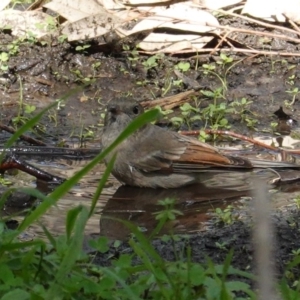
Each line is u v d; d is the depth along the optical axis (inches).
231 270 272.8
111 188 493.7
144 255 263.4
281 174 502.3
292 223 410.9
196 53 694.5
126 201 462.6
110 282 261.3
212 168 506.0
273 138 578.9
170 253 370.9
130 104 511.2
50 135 569.0
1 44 676.1
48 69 656.4
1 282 260.4
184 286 264.7
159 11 695.7
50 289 241.8
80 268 277.1
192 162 500.7
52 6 677.3
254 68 684.1
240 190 485.4
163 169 498.0
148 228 411.5
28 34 677.3
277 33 718.5
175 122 591.8
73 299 255.6
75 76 656.4
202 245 382.9
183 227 412.8
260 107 626.2
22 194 441.7
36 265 268.7
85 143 555.2
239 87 657.0
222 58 671.8
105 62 673.0
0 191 454.0
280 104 631.2
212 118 599.8
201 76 669.3
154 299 260.7
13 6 712.4
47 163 518.0
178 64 669.3
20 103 609.3
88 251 363.6
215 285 258.5
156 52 692.7
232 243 384.5
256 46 709.9
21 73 650.2
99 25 679.1
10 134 558.9
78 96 634.2
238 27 719.7
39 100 625.6
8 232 276.7
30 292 248.7
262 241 186.2
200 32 694.5
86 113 608.4
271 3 714.2
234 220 422.0
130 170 496.1
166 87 650.2
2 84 639.1
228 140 569.9
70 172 498.0
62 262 245.9
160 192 494.0
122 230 405.7
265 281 188.4
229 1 713.6
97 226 411.5
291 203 450.6
